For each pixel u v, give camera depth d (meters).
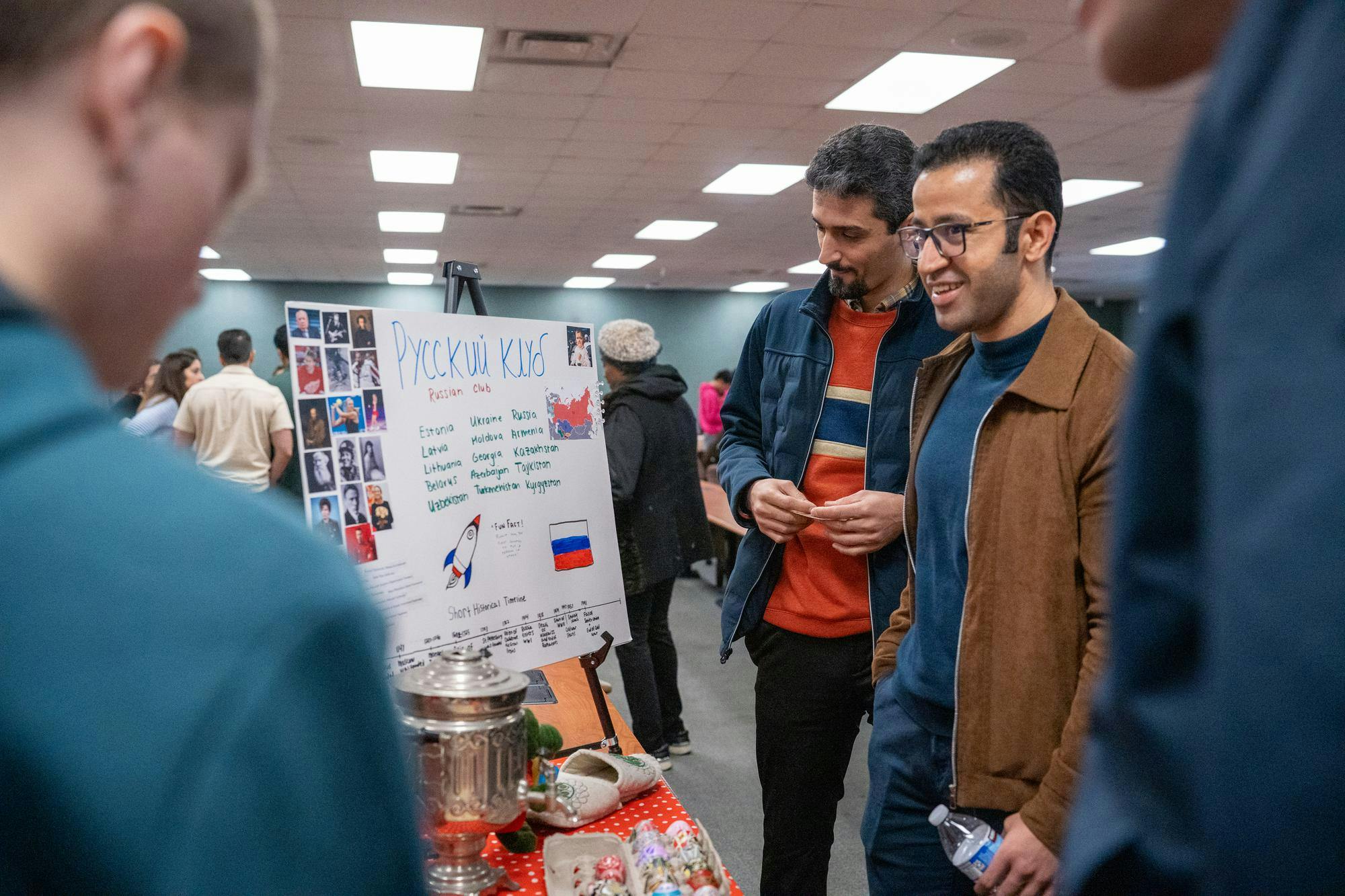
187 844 0.30
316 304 1.37
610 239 10.96
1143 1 0.37
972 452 1.33
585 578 1.71
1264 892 0.26
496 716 1.12
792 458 1.86
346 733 0.33
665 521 3.35
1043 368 1.24
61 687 0.30
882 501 1.68
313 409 1.36
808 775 1.82
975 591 1.27
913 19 4.62
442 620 1.48
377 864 0.34
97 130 0.34
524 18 4.59
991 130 1.25
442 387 1.53
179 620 0.31
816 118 6.22
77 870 0.30
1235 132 0.30
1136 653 0.33
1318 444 0.25
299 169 7.50
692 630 5.46
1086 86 5.58
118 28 0.33
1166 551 0.33
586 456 1.75
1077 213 9.32
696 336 16.23
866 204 1.67
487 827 1.13
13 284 0.32
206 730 0.30
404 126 6.35
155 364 5.56
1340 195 0.26
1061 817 1.12
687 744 3.63
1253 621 0.26
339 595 0.34
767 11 4.54
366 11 4.48
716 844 2.95
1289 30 0.29
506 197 8.64
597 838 1.30
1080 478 1.20
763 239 10.95
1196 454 0.32
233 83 0.38
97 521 0.31
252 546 0.33
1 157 0.33
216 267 12.90
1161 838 0.31
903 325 1.76
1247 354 0.27
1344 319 0.25
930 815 1.36
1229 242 0.29
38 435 0.32
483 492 1.57
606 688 2.15
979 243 1.25
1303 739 0.25
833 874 2.71
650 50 5.01
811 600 1.81
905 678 1.43
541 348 1.71
